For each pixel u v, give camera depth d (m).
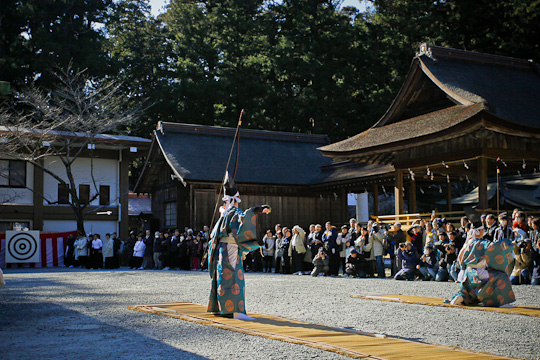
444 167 22.64
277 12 46.91
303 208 30.42
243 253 7.77
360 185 27.95
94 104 32.09
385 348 5.46
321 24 42.88
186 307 8.72
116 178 32.88
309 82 43.75
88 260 25.05
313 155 33.81
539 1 34.84
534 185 27.95
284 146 33.97
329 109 40.19
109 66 42.25
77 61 42.50
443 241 15.02
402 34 40.53
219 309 7.64
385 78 41.31
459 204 30.95
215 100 43.00
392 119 24.20
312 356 5.12
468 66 23.06
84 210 31.73
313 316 8.02
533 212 19.95
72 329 6.76
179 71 43.34
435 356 5.07
